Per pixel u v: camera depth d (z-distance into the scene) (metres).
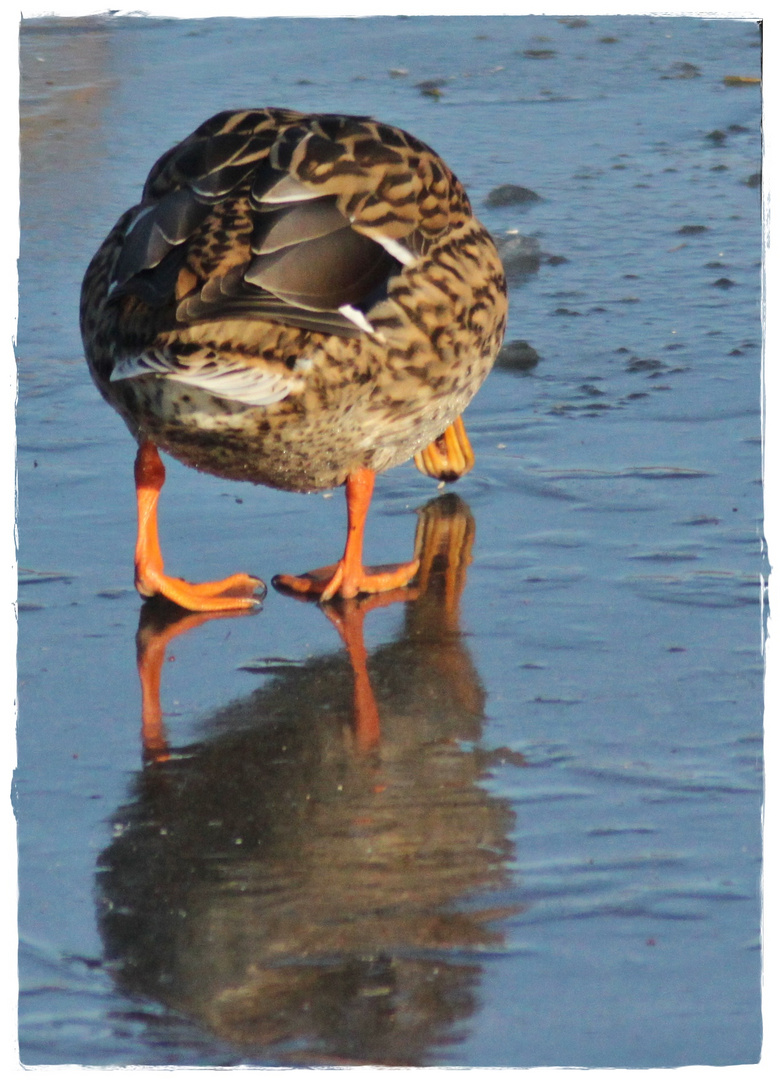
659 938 6.28
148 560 9.43
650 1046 5.70
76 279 14.74
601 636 8.93
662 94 20.77
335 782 7.48
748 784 7.38
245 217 8.59
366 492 9.54
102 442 11.69
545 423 11.85
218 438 8.98
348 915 6.47
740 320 13.77
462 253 9.96
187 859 6.86
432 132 18.98
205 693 8.41
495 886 6.62
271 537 10.45
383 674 8.59
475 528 10.41
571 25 23.98
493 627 9.10
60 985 6.09
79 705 8.26
